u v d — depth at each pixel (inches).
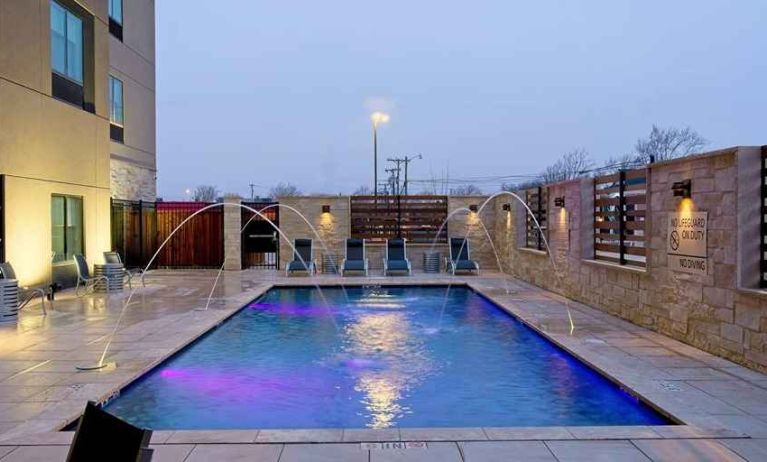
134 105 698.8
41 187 420.2
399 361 264.4
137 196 707.4
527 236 543.5
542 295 439.5
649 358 239.6
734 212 228.2
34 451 145.0
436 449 146.0
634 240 327.6
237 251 640.4
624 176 337.7
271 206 660.7
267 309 407.8
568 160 1877.5
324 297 468.4
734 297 230.1
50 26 433.7
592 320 331.6
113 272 455.2
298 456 141.9
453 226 651.5
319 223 644.1
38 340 276.1
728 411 173.2
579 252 398.9
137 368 226.1
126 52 673.0
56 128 441.1
